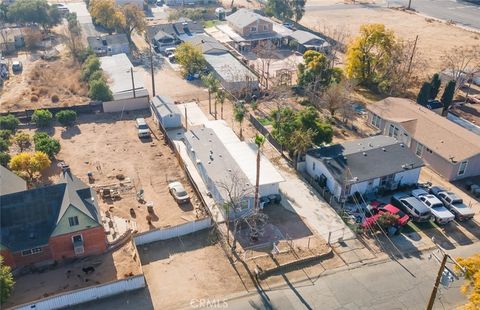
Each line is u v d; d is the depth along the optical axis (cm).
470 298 3288
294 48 10656
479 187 5634
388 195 5544
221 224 4994
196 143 6012
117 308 3941
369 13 13862
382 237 4878
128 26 10931
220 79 8419
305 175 5884
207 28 12006
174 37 10819
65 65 9362
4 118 6738
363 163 5556
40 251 4344
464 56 9938
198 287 4188
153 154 6366
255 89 8238
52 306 3888
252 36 10769
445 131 6197
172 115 6875
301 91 8244
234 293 4134
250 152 5922
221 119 7344
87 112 7512
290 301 4050
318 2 15238
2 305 3756
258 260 4516
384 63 8431
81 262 4441
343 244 4781
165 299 4044
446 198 5294
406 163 5606
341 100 7256
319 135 5994
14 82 8631
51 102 7844
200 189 5534
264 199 5281
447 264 4447
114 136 6825
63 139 6688
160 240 4747
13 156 6062
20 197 4369
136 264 4416
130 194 5469
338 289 4194
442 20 13088
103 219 4962
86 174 5822
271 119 7038
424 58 9888
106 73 8625
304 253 4622
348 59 8494
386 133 6850
